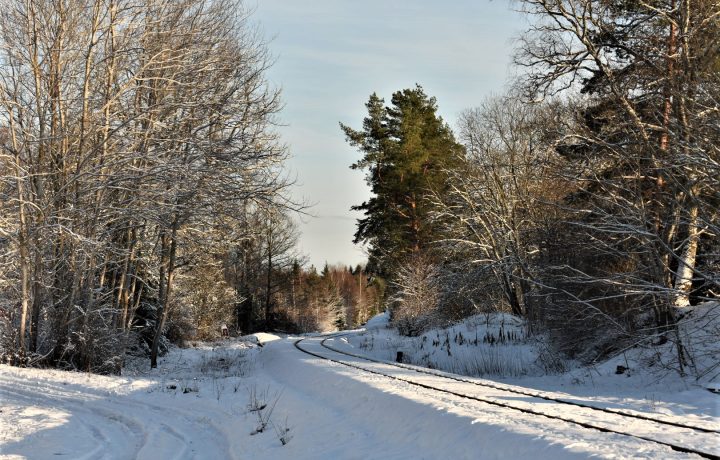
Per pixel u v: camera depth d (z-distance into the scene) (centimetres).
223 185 2277
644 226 1711
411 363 2706
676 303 1878
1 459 1038
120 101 2359
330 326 9231
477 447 802
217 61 2370
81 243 2042
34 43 2095
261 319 6719
